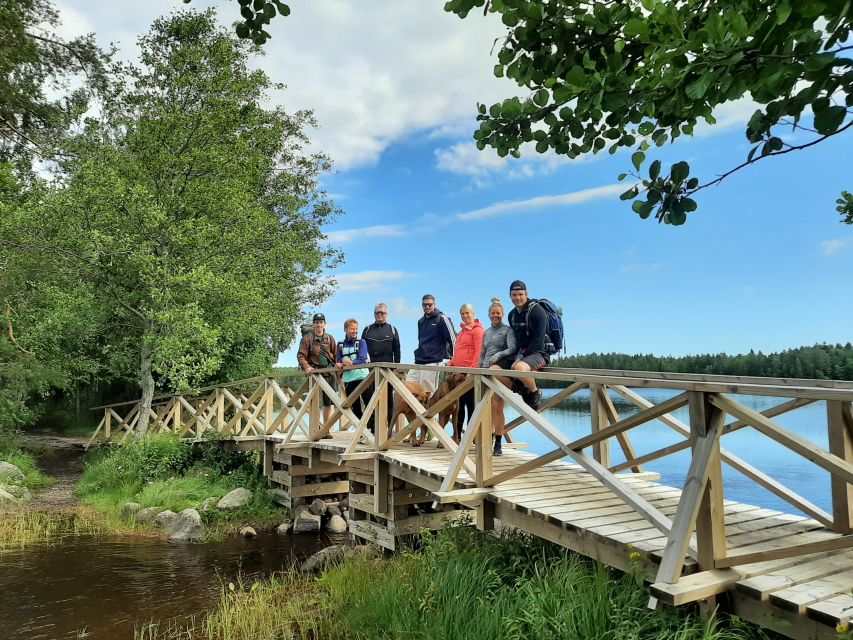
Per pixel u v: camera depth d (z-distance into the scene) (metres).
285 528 8.88
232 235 13.20
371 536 7.21
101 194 12.33
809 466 10.38
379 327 8.30
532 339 6.03
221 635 4.93
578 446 4.27
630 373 5.04
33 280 13.68
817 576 3.23
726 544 3.66
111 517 9.28
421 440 7.65
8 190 15.25
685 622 3.22
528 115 2.85
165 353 11.95
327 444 8.27
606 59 2.44
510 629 3.74
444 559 4.95
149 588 6.23
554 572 4.11
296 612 5.21
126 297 13.66
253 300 13.62
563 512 4.42
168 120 13.51
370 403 7.12
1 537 8.17
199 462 11.72
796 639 2.91
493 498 4.96
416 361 7.59
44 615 5.46
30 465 12.75
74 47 16.73
